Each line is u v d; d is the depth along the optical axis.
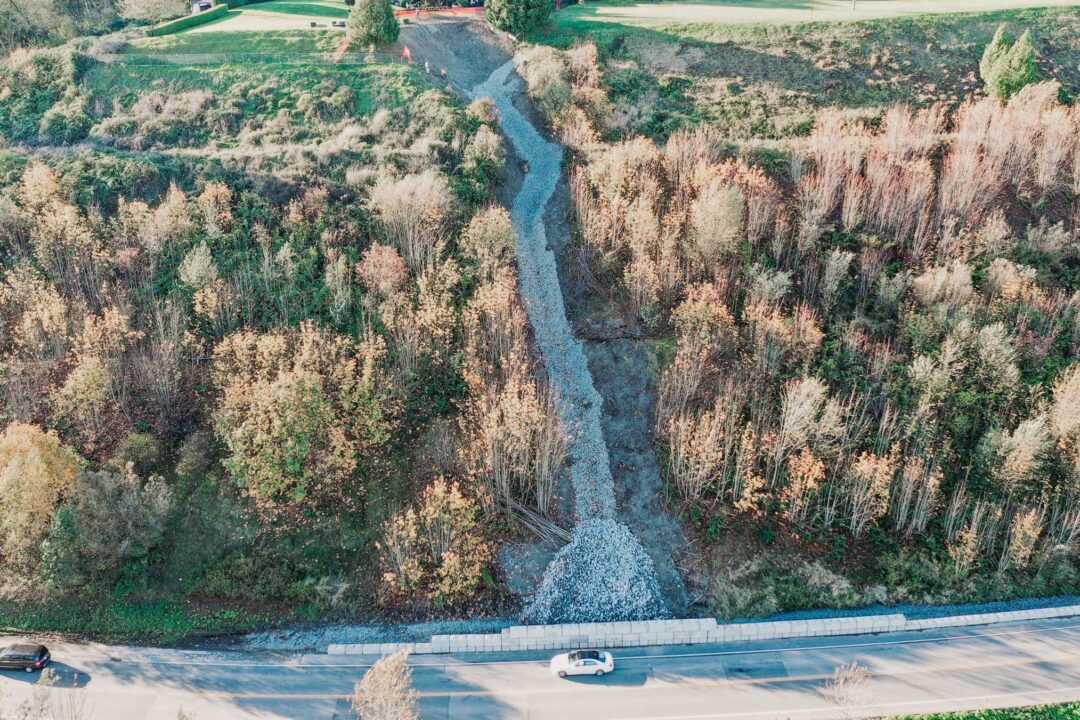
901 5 113.31
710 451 58.56
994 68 91.25
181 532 60.53
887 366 65.69
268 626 56.22
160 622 56.50
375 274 71.50
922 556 58.28
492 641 53.47
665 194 81.62
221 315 71.50
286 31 109.69
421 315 67.81
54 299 69.00
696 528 60.19
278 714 49.03
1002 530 59.28
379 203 79.81
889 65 99.88
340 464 60.34
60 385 67.38
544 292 77.69
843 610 56.06
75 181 82.50
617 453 65.44
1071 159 81.69
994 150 80.81
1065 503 59.41
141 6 121.69
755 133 92.50
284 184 84.19
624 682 50.69
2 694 45.59
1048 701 48.38
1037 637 53.28
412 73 101.62
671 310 73.06
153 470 63.78
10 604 57.41
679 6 121.06
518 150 94.50
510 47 112.62
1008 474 58.19
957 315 66.44
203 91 98.44
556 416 64.44
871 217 77.12
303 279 75.50
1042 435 57.44
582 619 55.62
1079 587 57.12
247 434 59.34
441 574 55.56
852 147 81.81
